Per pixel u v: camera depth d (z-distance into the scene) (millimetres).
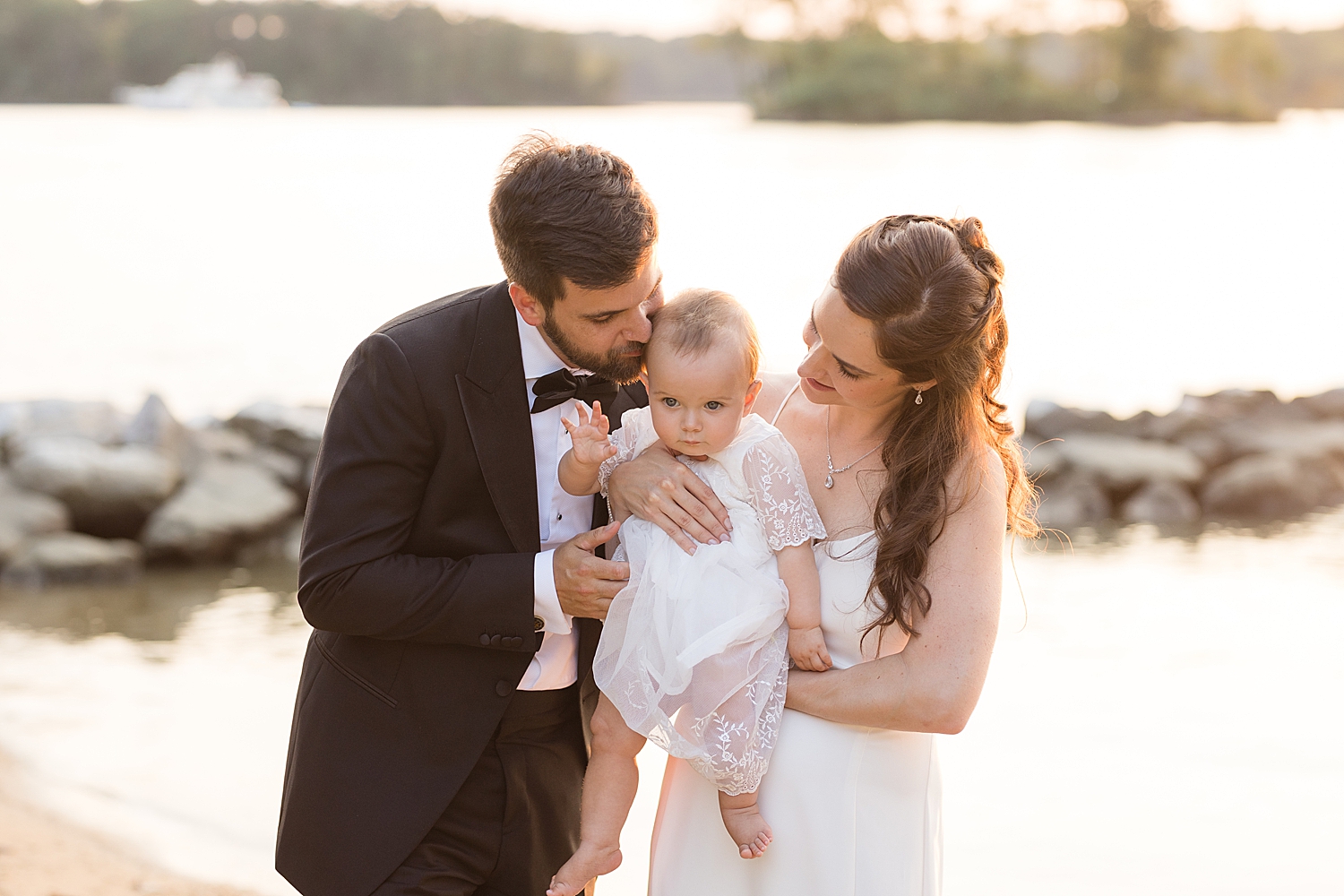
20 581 7379
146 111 83375
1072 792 4328
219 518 8008
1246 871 3773
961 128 59594
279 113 84250
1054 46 66625
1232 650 5930
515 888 2092
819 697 1940
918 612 1890
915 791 2020
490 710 1992
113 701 5309
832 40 64625
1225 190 31062
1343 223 25172
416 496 1955
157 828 4023
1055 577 7297
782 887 1954
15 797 4191
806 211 25672
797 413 2145
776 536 1965
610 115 79688
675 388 1939
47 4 82500
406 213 27891
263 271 20125
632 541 2010
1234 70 68688
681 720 1929
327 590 1895
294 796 2039
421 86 90000
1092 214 26109
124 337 15031
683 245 20891
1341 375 13188
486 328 1968
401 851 1962
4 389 12266
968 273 1826
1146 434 9992
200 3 86000
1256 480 9164
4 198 30266
